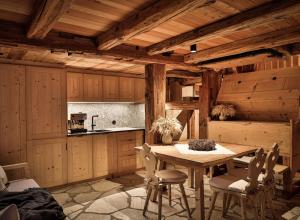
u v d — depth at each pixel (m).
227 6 2.06
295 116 3.61
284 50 3.29
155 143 3.76
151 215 2.94
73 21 2.36
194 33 2.66
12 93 3.56
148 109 3.91
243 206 2.38
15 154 3.58
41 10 1.86
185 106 5.12
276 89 3.91
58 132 3.99
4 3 1.94
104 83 4.81
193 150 3.09
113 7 2.04
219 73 4.88
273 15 2.00
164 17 1.97
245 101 4.27
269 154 2.47
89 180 4.35
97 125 5.04
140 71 4.97
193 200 3.39
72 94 4.35
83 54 3.01
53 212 2.04
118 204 3.29
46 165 3.86
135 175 4.76
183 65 4.06
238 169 3.06
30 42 2.54
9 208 1.46
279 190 3.61
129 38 2.50
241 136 3.98
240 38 3.08
